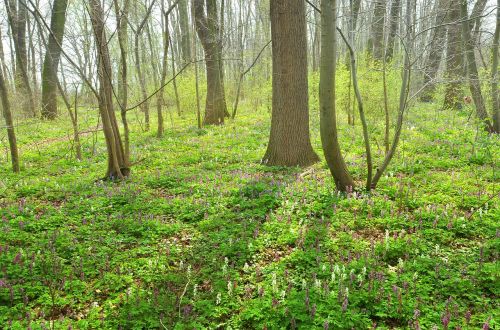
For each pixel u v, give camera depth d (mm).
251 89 32125
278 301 5039
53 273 6016
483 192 8352
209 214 8430
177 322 4781
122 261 6496
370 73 17891
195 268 6242
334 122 8547
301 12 11547
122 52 11328
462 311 4738
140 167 13398
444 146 12773
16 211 8781
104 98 11352
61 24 25828
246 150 14727
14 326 4730
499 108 14867
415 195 8461
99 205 9156
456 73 19875
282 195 8930
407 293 5000
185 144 17203
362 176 10289
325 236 6844
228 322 4891
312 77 22125
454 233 6672
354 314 4660
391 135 15289
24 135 22609
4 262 6281
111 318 5016
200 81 27281
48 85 27594
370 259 5891
